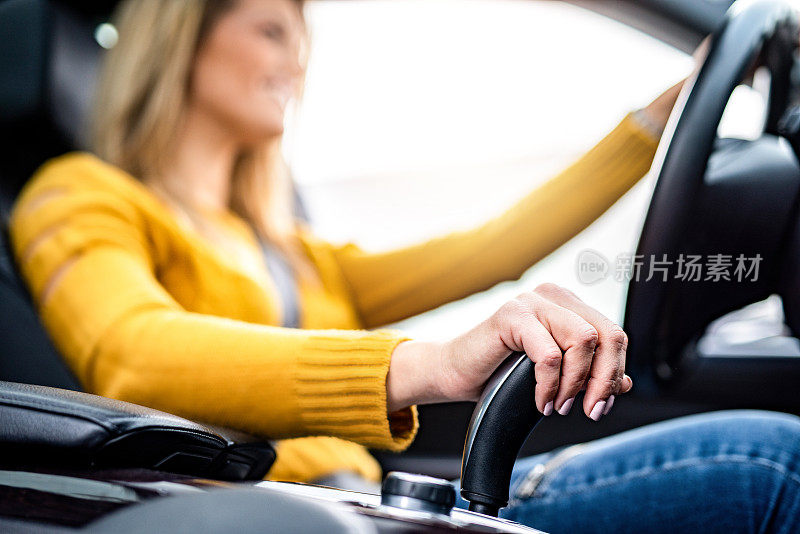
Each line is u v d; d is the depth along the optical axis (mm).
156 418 524
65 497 377
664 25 1956
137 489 406
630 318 873
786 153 867
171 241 1224
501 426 541
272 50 1504
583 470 930
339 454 1209
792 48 937
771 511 777
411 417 723
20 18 1513
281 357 735
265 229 1552
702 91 864
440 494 456
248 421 746
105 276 956
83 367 858
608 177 1452
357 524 319
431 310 1637
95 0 1650
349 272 1618
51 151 1511
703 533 818
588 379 562
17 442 470
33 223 1108
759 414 852
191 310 1217
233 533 294
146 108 1446
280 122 1524
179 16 1462
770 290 866
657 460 870
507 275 1571
